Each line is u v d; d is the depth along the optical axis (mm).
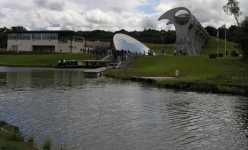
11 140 25156
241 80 72125
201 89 67062
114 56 153375
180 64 104625
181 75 90125
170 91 66000
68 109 44875
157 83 76750
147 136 32375
